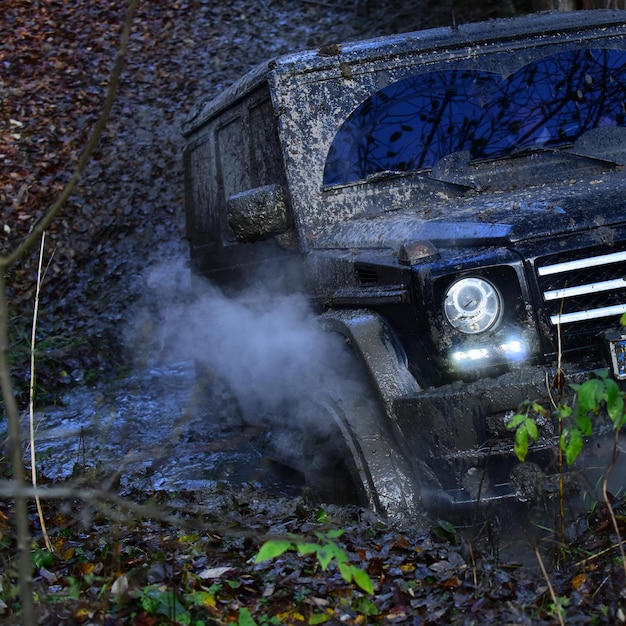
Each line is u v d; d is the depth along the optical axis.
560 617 2.84
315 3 15.49
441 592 3.29
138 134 12.73
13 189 11.59
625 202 3.88
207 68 14.20
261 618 3.14
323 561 2.43
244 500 4.76
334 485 4.38
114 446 6.86
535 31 5.26
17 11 15.21
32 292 10.15
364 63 5.12
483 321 3.74
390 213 4.79
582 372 3.65
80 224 11.16
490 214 4.05
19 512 2.41
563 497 3.55
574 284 3.76
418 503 3.94
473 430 3.67
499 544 3.61
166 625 3.01
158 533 4.13
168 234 11.05
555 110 5.08
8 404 2.35
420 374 3.97
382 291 4.13
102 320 9.81
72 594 3.19
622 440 3.65
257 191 4.91
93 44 14.59
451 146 5.00
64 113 13.08
